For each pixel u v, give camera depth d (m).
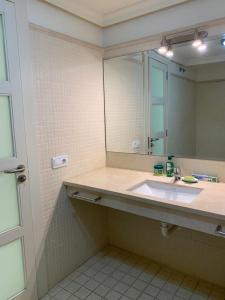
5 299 1.63
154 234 2.21
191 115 1.92
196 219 1.40
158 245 2.20
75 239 2.14
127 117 2.24
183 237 2.03
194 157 1.94
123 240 2.43
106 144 2.41
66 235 2.04
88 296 1.84
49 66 1.80
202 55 1.81
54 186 1.90
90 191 1.87
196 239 1.97
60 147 1.93
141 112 2.16
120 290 1.89
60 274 2.01
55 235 1.94
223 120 1.80
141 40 2.04
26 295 1.73
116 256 2.34
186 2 1.77
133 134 2.23
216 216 1.28
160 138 2.09
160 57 1.99
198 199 1.49
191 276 2.03
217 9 1.67
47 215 1.86
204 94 1.85
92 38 2.15
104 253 2.39
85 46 2.09
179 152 2.00
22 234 1.67
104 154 2.40
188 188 1.75
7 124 1.55
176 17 1.83
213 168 1.86
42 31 1.73
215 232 1.33
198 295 1.82
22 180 1.64
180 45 1.87
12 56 1.53
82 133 2.13
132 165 2.28
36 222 1.77
